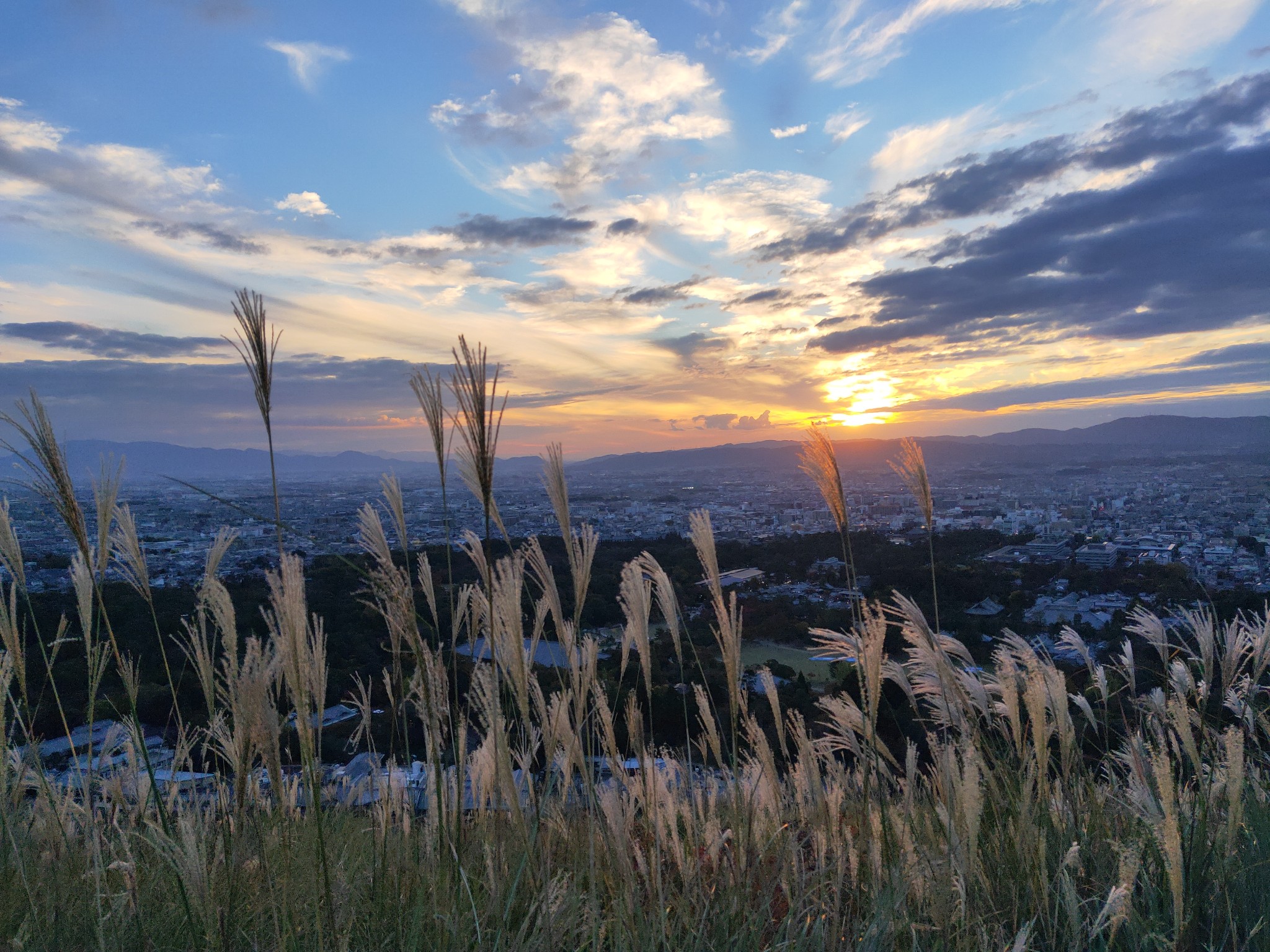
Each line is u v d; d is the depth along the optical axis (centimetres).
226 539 200
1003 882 213
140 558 220
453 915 183
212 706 201
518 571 192
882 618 219
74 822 254
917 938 183
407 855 226
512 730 228
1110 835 232
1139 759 236
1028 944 188
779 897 225
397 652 224
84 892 216
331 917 172
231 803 222
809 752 235
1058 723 239
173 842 176
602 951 191
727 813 256
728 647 237
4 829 225
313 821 210
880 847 216
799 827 257
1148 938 176
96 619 243
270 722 172
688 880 203
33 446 203
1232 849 204
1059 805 238
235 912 187
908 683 241
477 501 195
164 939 197
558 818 237
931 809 217
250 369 182
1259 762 264
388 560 187
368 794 274
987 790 229
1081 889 212
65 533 212
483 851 220
